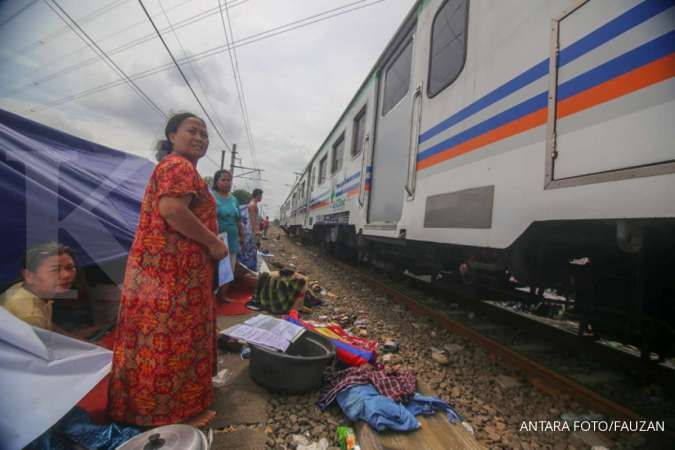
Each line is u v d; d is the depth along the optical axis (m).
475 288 3.60
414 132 3.87
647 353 2.47
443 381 2.54
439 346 3.25
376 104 5.55
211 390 1.84
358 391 2.02
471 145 2.72
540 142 2.01
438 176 3.23
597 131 1.67
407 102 4.26
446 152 3.12
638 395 2.36
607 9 1.66
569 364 2.83
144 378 1.59
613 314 2.54
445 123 3.17
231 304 4.14
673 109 1.37
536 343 3.29
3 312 1.44
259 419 1.88
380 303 4.79
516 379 2.62
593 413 2.16
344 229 8.08
